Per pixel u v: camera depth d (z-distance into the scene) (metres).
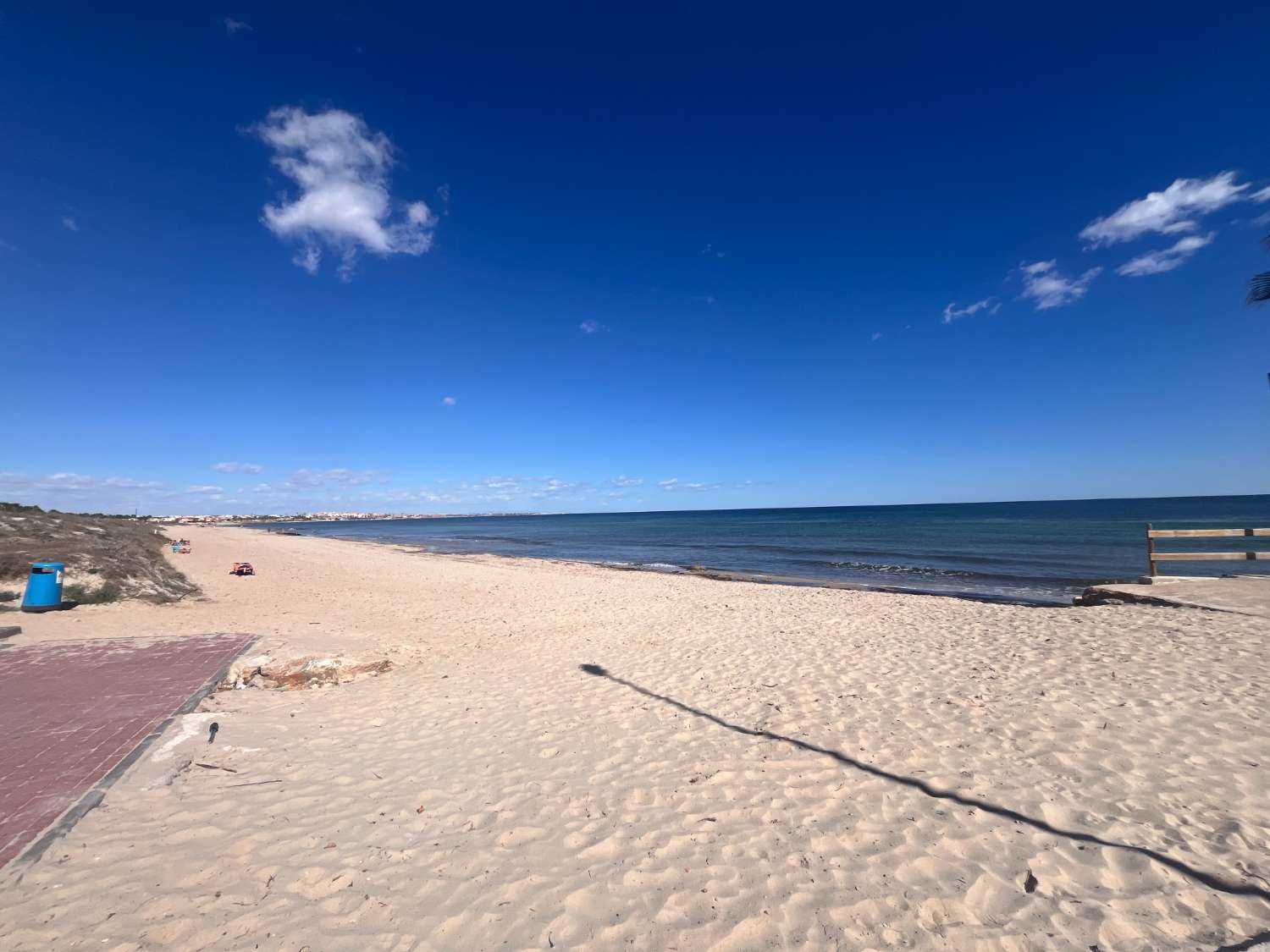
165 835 3.25
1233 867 2.77
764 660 7.26
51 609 10.13
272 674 6.39
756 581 19.42
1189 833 3.07
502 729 5.01
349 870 2.95
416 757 4.42
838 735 4.66
